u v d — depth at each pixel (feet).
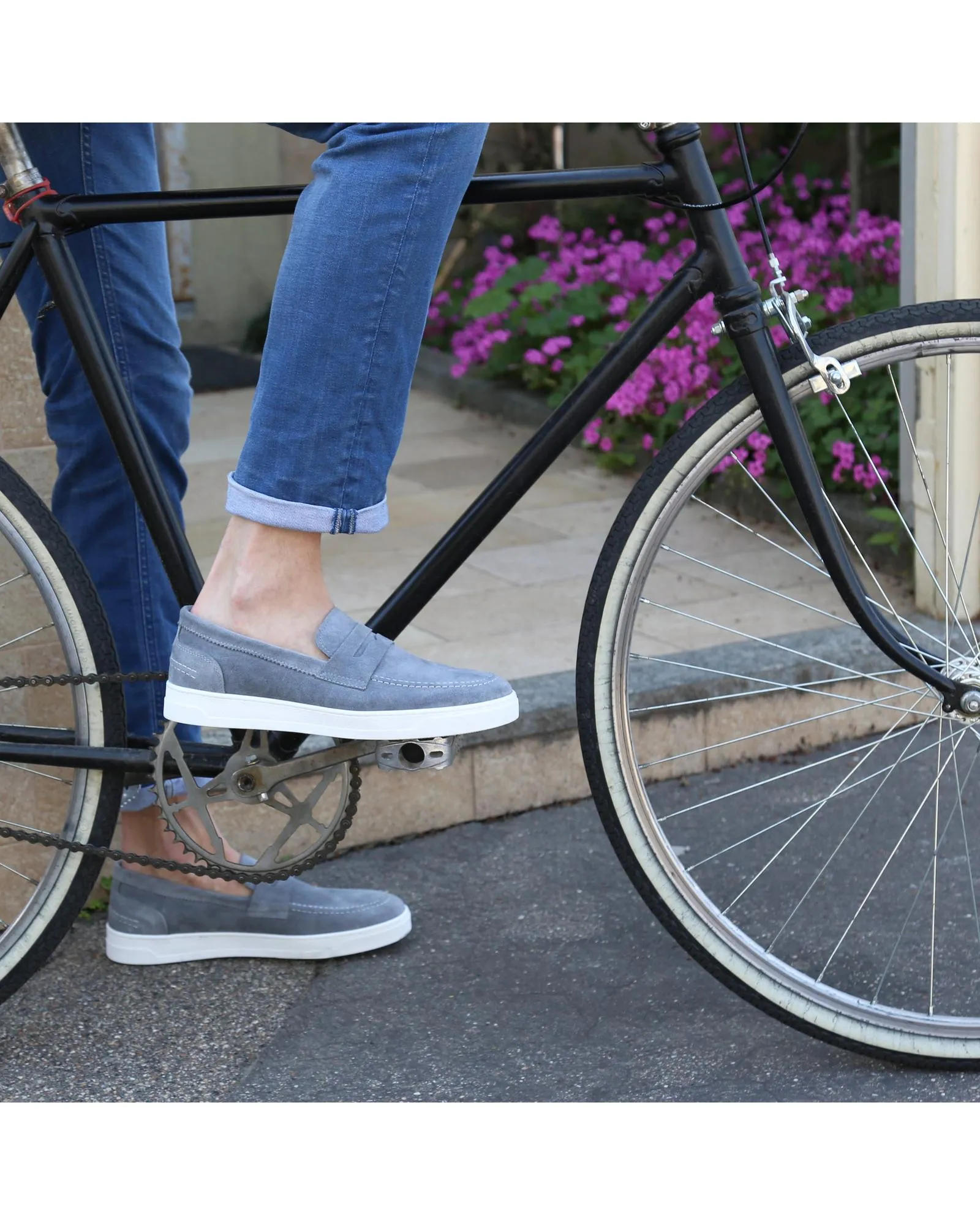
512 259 17.93
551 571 11.39
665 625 10.00
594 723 5.59
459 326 19.20
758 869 7.30
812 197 17.46
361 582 11.12
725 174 17.80
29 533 5.66
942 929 6.63
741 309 5.28
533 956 6.59
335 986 6.40
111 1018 6.19
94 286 5.93
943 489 9.36
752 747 8.59
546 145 21.04
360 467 5.07
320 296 4.88
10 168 5.42
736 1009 6.10
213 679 5.30
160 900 6.57
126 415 5.62
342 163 4.87
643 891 5.67
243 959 6.66
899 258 14.07
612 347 5.32
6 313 6.63
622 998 6.22
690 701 7.68
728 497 12.79
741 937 5.64
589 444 14.62
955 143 8.87
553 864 7.49
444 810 7.88
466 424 16.46
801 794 8.13
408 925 6.73
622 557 5.51
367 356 4.93
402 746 5.37
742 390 5.39
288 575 5.24
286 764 5.50
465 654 9.52
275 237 18.78
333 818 5.61
